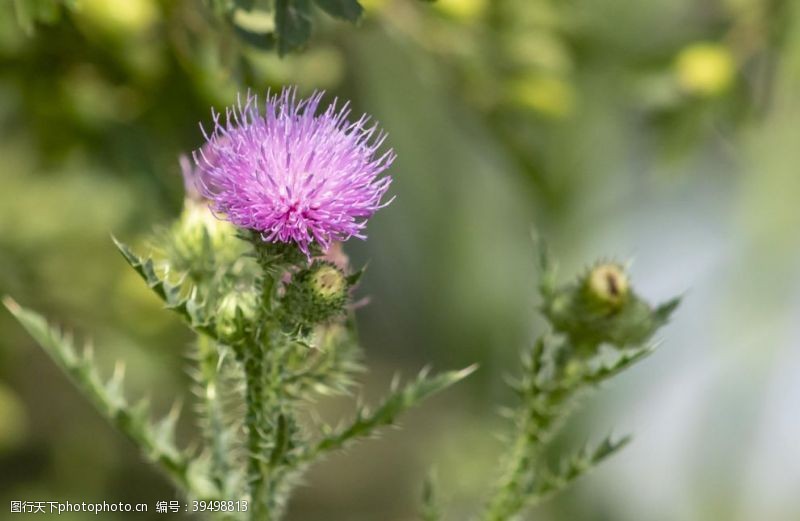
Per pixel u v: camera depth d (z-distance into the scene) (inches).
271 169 143.5
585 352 178.7
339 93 280.2
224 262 171.6
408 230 374.3
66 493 326.6
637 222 376.8
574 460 177.9
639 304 178.2
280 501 162.7
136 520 326.0
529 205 349.7
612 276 177.3
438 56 251.6
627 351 173.9
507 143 273.9
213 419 169.3
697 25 279.4
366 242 382.0
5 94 245.1
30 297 272.7
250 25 181.5
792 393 374.3
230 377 171.6
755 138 279.6
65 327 279.6
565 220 345.1
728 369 340.2
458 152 344.8
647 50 274.4
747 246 315.3
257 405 153.3
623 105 285.1
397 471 390.9
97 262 271.9
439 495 184.9
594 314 176.1
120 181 250.2
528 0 252.4
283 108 148.9
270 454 153.7
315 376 163.3
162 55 226.2
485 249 371.9
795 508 376.5
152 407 293.4
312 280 145.3
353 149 147.1
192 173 179.5
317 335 160.7
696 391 381.4
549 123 273.9
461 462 349.7
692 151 274.4
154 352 280.7
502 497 179.5
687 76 266.8
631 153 321.1
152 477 335.0
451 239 370.0
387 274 385.1
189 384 289.4
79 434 333.4
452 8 239.6
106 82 233.6
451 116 301.7
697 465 359.3
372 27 241.0
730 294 327.6
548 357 179.8
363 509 386.3
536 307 181.2
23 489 325.1
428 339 386.3
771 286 320.2
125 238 264.4
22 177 271.9
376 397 382.9
